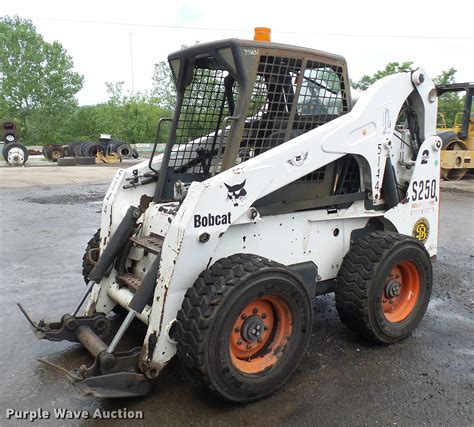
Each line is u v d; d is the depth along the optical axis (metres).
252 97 3.29
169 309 2.91
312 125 3.63
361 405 3.01
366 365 3.49
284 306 3.08
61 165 22.53
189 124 3.83
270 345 3.13
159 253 3.03
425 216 4.39
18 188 13.63
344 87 3.74
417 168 4.20
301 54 3.38
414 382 3.27
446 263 6.03
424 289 3.93
